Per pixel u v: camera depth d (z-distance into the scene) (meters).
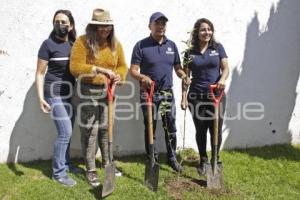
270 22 5.58
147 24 5.03
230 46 5.45
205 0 5.21
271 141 6.00
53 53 4.20
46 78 4.28
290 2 5.62
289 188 4.58
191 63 4.57
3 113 4.79
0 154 4.88
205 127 4.73
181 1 5.12
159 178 4.63
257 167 5.14
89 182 4.44
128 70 5.07
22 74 4.75
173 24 5.13
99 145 4.72
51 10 4.69
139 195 4.21
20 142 4.92
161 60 4.55
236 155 5.54
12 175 4.58
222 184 4.47
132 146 5.34
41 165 4.89
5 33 4.61
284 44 5.72
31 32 4.68
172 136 4.89
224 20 5.35
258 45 5.59
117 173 4.71
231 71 5.53
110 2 4.86
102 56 4.21
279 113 5.94
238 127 5.76
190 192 4.33
